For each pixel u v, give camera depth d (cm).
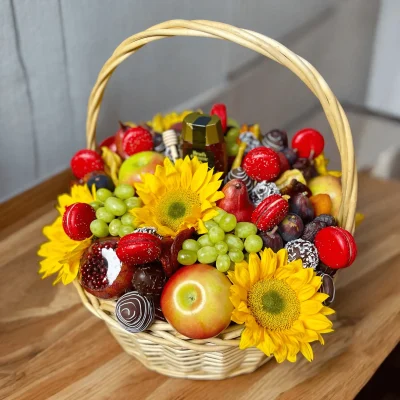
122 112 102
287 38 133
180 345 55
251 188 66
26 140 89
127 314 54
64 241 64
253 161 65
